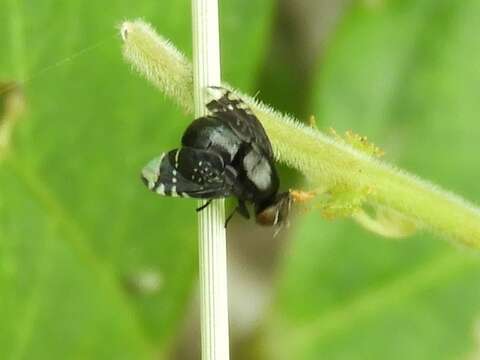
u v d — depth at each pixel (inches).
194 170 2.1
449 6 3.1
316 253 3.1
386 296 3.1
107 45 2.8
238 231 3.4
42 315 2.9
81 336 2.9
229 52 2.8
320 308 3.1
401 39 3.0
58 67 2.8
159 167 2.1
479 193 3.1
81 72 2.8
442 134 3.1
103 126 2.8
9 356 2.9
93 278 2.9
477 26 3.1
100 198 2.9
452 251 3.1
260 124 2.2
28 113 2.8
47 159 2.8
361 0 3.0
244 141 2.1
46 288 2.9
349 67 3.0
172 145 2.9
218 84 2.2
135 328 2.9
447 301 3.1
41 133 2.8
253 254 3.4
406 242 3.1
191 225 2.9
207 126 2.1
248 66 2.8
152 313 2.9
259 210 2.2
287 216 2.3
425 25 3.1
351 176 2.3
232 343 3.3
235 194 2.2
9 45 2.7
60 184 2.8
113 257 2.9
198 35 2.2
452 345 3.1
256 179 2.1
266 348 3.1
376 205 2.4
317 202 2.4
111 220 2.9
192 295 3.1
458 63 3.1
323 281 3.1
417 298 3.1
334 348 3.1
